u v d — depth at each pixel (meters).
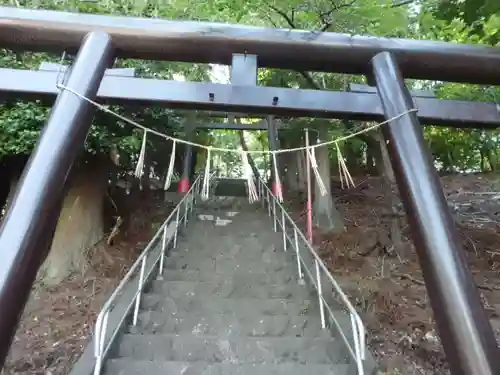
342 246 7.83
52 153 2.05
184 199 8.41
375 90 3.06
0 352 1.60
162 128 8.19
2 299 1.65
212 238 7.59
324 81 6.26
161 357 4.05
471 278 1.91
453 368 1.74
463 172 12.98
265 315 4.84
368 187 11.03
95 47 2.55
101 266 7.34
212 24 2.84
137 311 4.65
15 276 1.72
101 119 6.75
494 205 9.15
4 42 2.68
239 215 9.20
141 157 2.77
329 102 2.94
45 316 5.96
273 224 8.52
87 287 6.80
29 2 4.90
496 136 11.13
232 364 3.79
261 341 4.22
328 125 7.09
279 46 2.83
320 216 8.75
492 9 3.41
